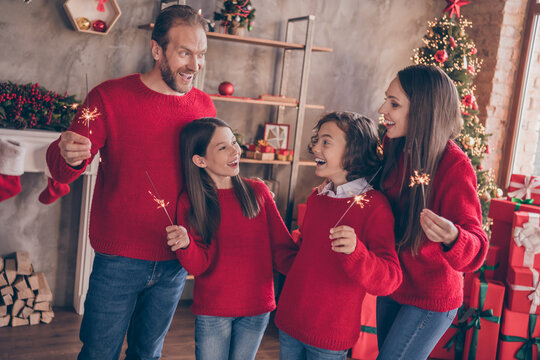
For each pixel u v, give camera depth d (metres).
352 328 1.60
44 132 2.86
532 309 2.73
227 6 3.24
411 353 1.65
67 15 3.08
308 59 3.41
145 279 1.83
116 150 1.77
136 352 2.00
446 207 1.53
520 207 2.89
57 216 3.24
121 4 3.20
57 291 3.32
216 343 1.77
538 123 3.98
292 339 1.68
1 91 2.84
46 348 2.78
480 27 4.04
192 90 1.93
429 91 1.54
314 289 1.60
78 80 3.17
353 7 3.86
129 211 1.77
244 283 1.76
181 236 1.61
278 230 1.88
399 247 1.62
